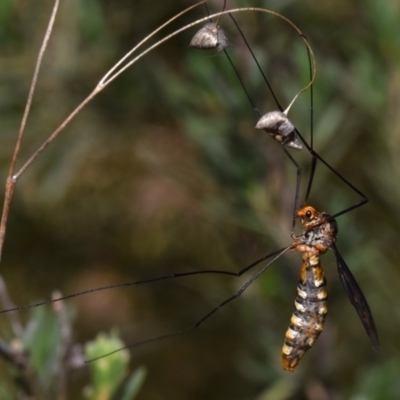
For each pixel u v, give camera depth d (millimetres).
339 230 436
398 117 435
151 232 489
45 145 394
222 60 429
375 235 452
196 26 449
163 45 457
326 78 433
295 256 438
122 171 488
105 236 490
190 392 497
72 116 394
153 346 487
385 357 451
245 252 442
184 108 436
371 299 451
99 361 406
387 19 433
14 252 489
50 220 488
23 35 451
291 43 444
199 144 435
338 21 452
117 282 492
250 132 433
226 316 461
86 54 454
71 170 467
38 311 407
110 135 470
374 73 435
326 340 443
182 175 446
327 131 433
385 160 440
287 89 433
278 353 443
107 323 491
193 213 486
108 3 455
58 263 490
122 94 457
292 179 437
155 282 489
